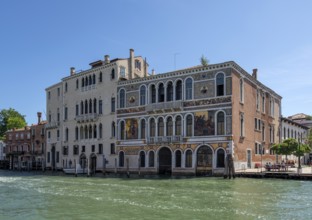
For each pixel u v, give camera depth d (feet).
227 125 121.60
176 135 132.87
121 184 103.76
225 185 93.56
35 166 213.05
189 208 58.59
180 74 134.62
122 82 154.30
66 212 57.72
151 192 81.35
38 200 71.72
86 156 170.50
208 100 126.41
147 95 144.15
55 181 120.47
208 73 127.54
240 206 59.93
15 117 295.48
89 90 171.53
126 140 150.00
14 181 122.11
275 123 171.22
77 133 178.09
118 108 154.71
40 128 213.46
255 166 140.56
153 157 140.87
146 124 143.02
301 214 52.60
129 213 55.36
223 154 121.90
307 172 116.98
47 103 202.49
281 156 173.78
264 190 81.92
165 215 53.21
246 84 135.95
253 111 142.41
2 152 274.77
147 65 176.24
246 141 132.87
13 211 59.62
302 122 246.88
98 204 64.75
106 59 168.35
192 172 127.54
